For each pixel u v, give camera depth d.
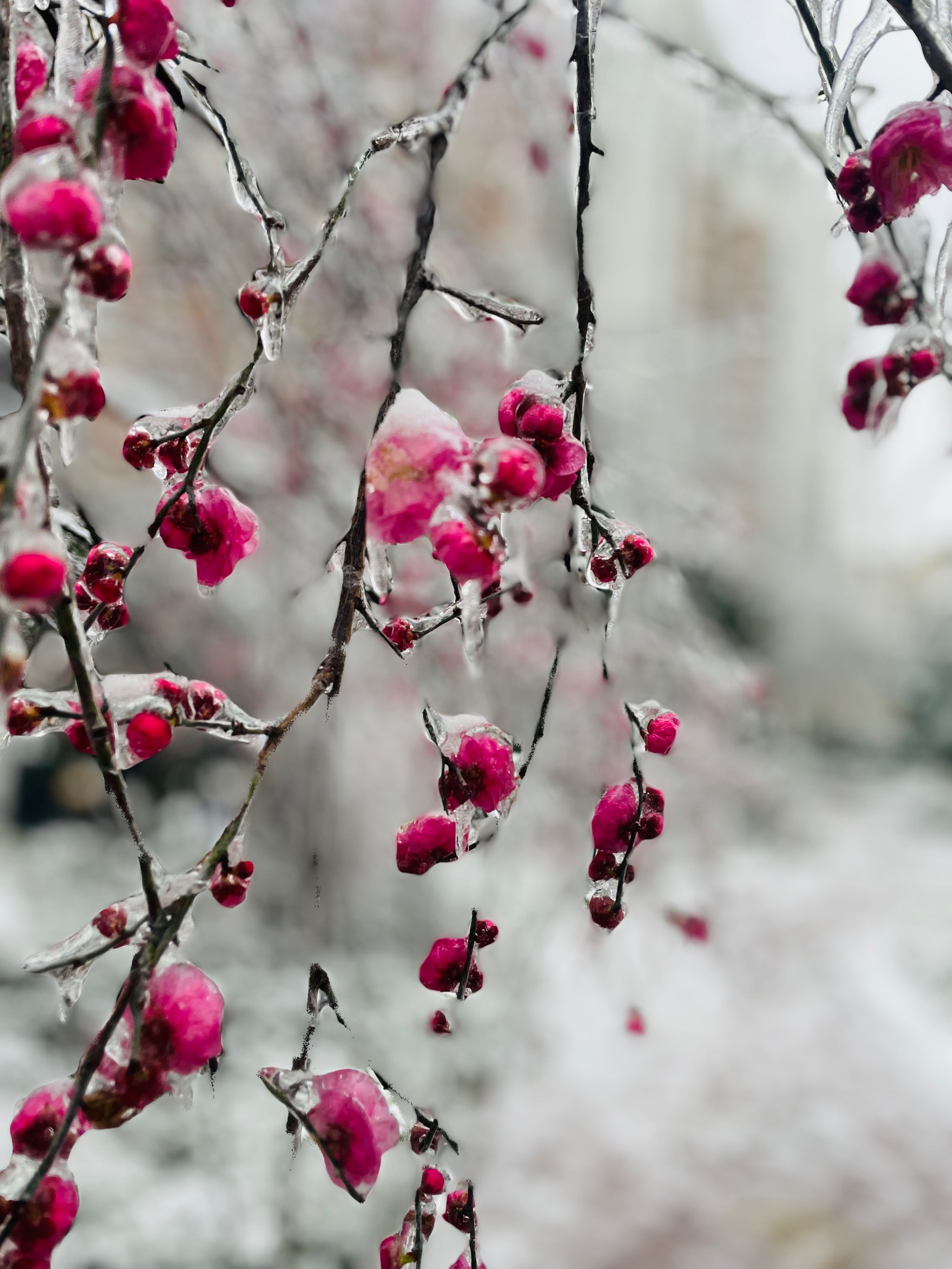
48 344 0.58
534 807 3.63
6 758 5.88
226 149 1.00
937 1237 3.98
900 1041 5.55
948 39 0.94
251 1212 2.89
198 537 0.96
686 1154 4.36
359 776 4.34
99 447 4.09
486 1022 4.07
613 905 1.07
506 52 2.57
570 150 1.27
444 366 3.31
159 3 0.66
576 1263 3.65
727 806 4.47
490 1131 4.20
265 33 2.74
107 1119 0.71
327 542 3.25
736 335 4.01
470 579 0.78
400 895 4.61
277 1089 0.82
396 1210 2.97
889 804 11.53
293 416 3.07
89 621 0.93
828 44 1.06
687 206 9.04
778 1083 4.97
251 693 3.99
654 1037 5.13
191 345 3.84
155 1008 0.74
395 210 3.01
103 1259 2.66
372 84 3.26
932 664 13.96
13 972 4.03
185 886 0.77
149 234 3.33
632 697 3.61
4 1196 0.71
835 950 6.57
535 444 0.89
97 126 0.60
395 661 3.87
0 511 0.58
